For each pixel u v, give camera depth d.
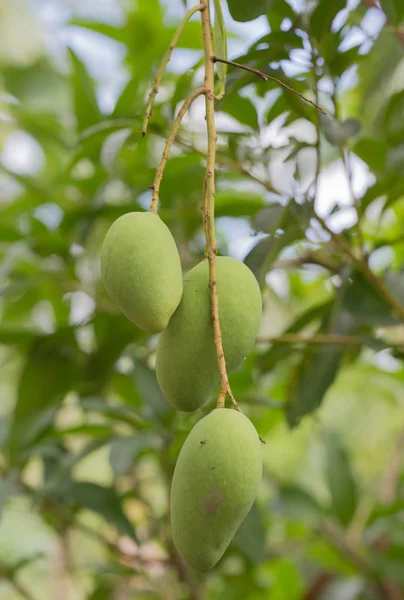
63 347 1.61
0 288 1.69
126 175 1.61
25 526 2.28
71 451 1.59
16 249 1.63
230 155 1.37
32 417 1.51
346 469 1.80
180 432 1.41
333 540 1.75
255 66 1.27
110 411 1.43
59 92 1.99
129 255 0.98
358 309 1.33
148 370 1.49
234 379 1.56
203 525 0.94
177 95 1.38
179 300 0.99
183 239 1.67
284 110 1.33
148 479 1.78
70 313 1.84
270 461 2.54
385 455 2.51
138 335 1.55
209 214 1.01
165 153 1.02
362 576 1.75
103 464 2.27
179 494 0.95
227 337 1.01
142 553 1.75
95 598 1.77
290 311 2.09
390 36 1.60
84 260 1.78
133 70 1.74
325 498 2.35
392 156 1.37
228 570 1.81
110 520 1.44
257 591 1.78
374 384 2.11
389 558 1.72
